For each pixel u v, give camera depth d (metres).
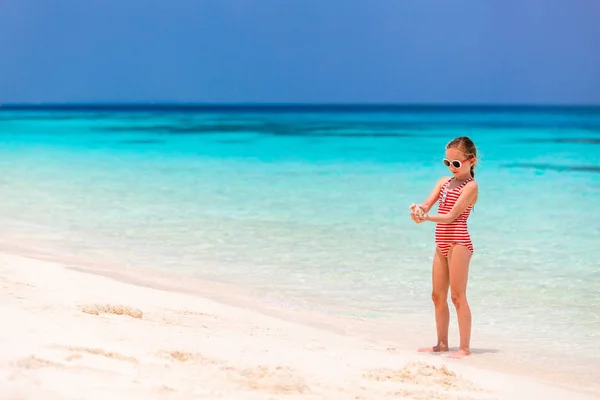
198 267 9.11
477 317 7.14
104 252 9.94
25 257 9.29
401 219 12.89
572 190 17.31
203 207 14.30
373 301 7.64
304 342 5.56
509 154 28.42
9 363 3.73
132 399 3.41
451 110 157.12
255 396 3.72
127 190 16.92
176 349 4.49
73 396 3.35
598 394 4.80
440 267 5.90
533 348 6.12
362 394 4.05
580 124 60.97
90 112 123.50
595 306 7.53
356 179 19.44
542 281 8.59
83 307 5.58
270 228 11.94
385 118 85.88
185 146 33.16
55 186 17.56
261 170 21.98
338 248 10.35
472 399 4.21
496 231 11.93
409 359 5.22
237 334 5.53
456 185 5.80
